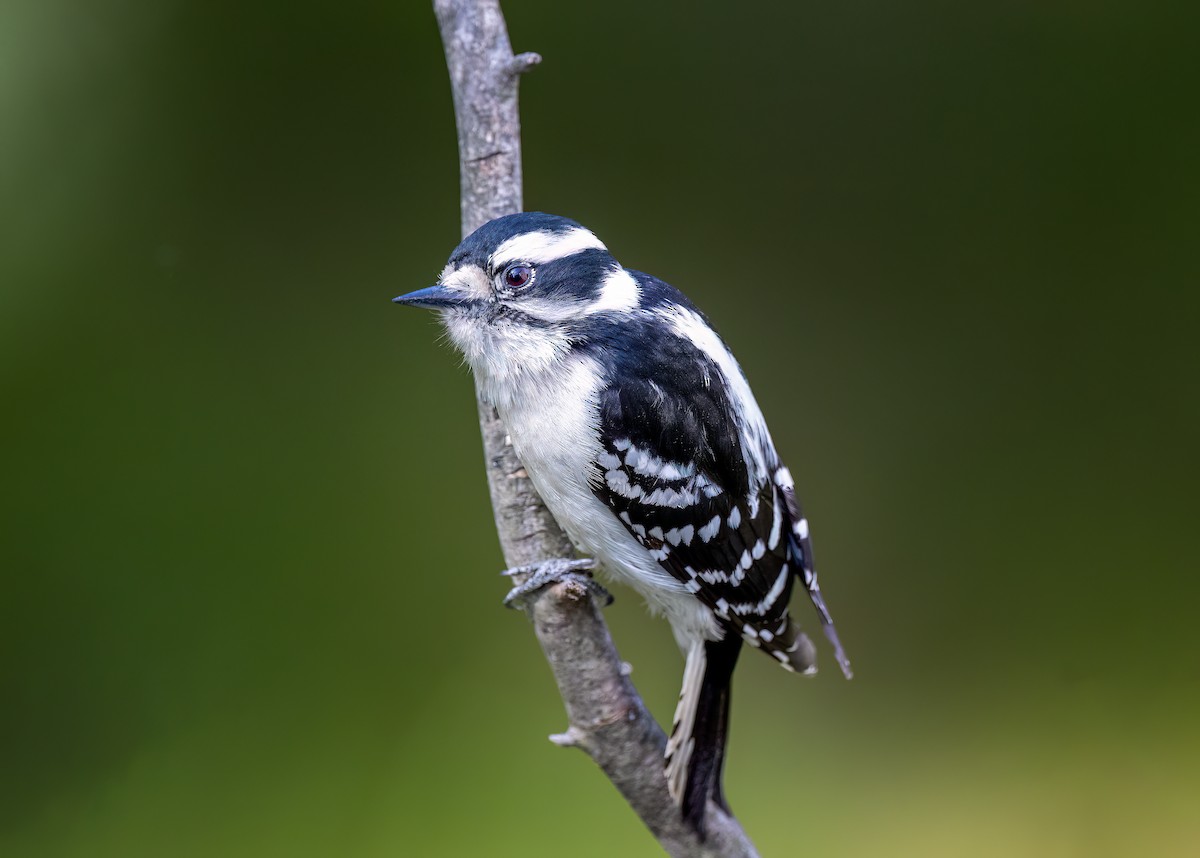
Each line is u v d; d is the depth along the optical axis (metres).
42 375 11.27
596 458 7.00
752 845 7.28
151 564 11.02
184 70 11.75
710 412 7.14
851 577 12.28
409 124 12.18
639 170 12.71
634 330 7.13
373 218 12.05
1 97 11.23
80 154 11.45
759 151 12.79
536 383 7.02
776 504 7.57
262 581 11.09
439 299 7.08
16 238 11.31
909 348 12.90
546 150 12.63
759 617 7.40
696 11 12.80
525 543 7.29
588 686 7.08
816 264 12.91
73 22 11.42
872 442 12.56
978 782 11.06
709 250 12.73
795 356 12.71
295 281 11.86
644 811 7.25
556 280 7.07
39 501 11.03
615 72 12.76
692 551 7.23
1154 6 12.52
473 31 7.37
